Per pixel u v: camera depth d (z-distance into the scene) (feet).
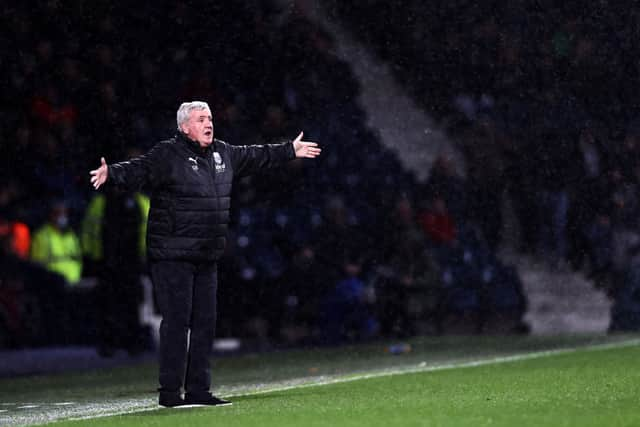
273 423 78.38
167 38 229.66
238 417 82.84
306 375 137.39
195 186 91.61
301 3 238.48
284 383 123.85
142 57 229.04
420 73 248.32
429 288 206.28
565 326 209.26
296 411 86.22
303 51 238.27
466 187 226.58
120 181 89.45
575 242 215.72
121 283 176.35
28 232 208.64
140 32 228.43
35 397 123.03
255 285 210.59
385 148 236.43
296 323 208.85
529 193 222.28
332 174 230.89
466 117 233.76
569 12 228.84
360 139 237.86
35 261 196.54
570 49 228.02
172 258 92.02
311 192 226.79
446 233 215.72
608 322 207.51
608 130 224.94
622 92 224.94
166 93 230.27
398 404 89.51
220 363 163.63
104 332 176.86
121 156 226.17
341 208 215.92
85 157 224.94
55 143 223.10
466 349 169.89
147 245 92.89
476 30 236.43
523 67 231.91
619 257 213.05
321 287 212.64
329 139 236.22
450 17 237.86
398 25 246.06
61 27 225.15
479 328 212.64
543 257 216.33
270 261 213.05
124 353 185.16
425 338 201.05
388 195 228.84
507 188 223.51
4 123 220.64
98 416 92.27
